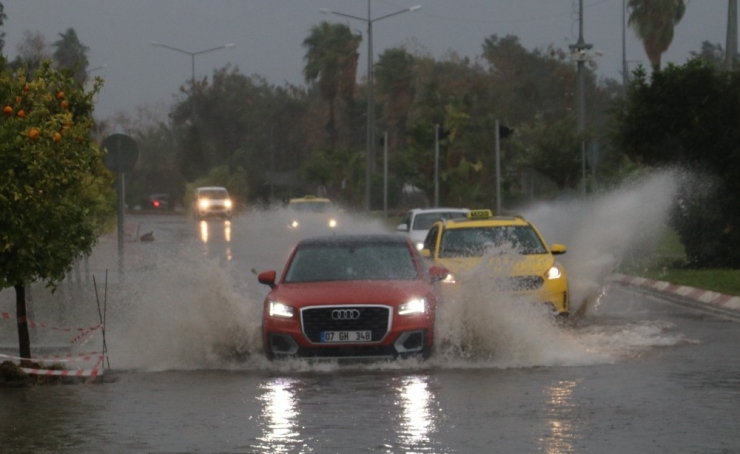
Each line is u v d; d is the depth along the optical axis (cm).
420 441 1550
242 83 18475
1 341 2812
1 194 2031
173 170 18388
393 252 2534
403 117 16288
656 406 1797
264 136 18312
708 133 4619
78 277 3778
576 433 1591
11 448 1552
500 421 1684
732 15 5491
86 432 1661
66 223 2183
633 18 10850
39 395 2017
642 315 3250
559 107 16288
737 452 1468
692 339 2695
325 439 1574
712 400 1852
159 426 1698
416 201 13238
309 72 15988
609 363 2298
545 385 2017
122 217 3291
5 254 2102
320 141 18212
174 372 2305
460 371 2209
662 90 4725
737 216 4734
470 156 9894
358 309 2264
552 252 3155
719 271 4447
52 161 2077
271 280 2545
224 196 11731
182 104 18325
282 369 2281
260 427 1673
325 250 2545
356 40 15950
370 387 2022
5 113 2102
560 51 16538
